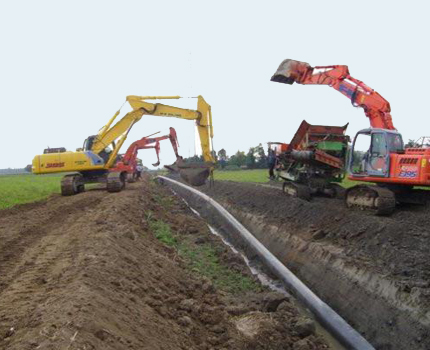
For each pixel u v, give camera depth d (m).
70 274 7.04
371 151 15.93
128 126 25.12
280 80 20.45
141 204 19.22
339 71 18.31
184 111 24.89
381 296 9.59
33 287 6.97
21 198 24.06
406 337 8.29
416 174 14.04
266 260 13.23
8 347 4.53
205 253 13.85
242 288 10.98
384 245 11.70
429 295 8.57
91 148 25.27
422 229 12.14
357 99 17.61
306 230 15.68
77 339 4.42
